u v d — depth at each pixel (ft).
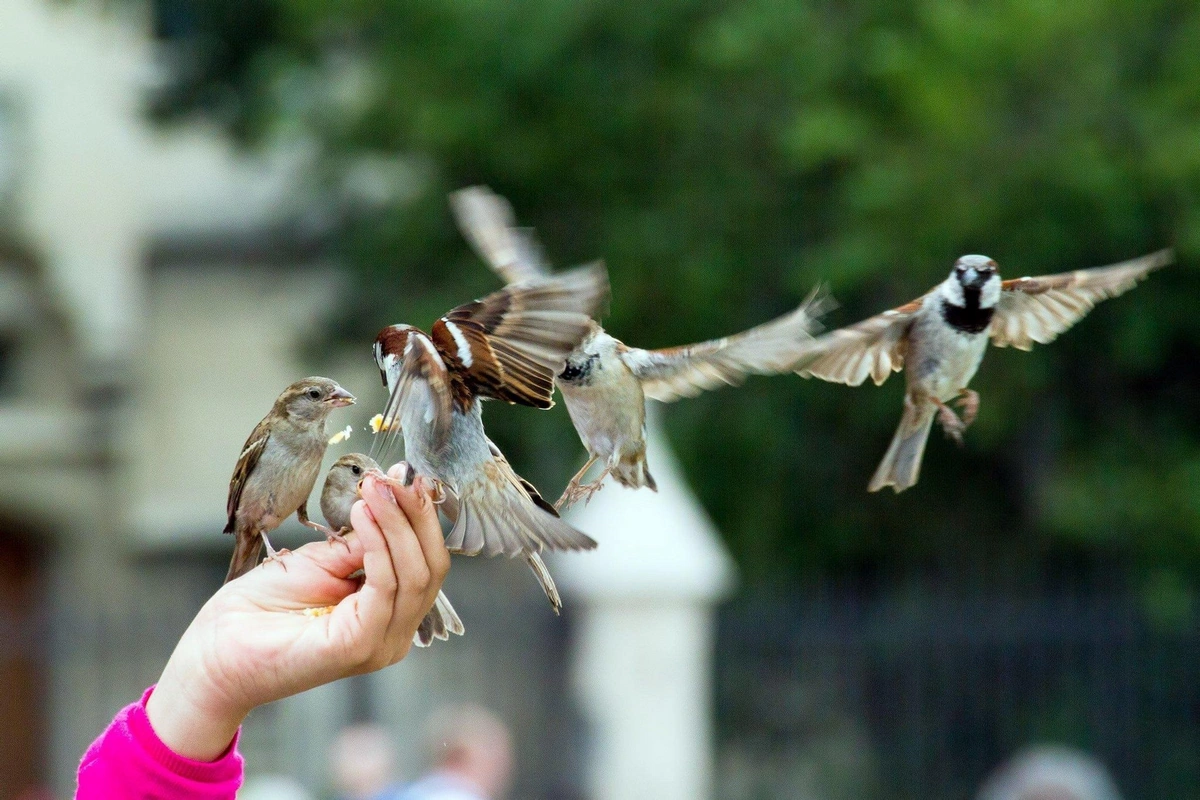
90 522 75.10
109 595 74.95
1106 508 53.47
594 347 15.69
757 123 57.82
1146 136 50.19
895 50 51.55
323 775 53.57
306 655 12.08
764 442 56.70
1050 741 48.49
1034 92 51.31
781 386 56.70
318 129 63.98
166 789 12.14
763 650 47.67
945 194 50.62
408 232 60.59
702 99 58.13
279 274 75.51
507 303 11.09
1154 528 53.93
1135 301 51.88
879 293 54.49
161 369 75.66
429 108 57.36
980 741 48.83
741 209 57.41
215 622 12.57
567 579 42.78
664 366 15.71
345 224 65.46
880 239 51.44
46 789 62.28
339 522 14.66
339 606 12.23
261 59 64.34
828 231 56.80
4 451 73.61
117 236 75.31
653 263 56.90
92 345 75.00
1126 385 55.57
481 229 14.17
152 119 67.15
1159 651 50.03
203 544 75.46
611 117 57.93
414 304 60.23
